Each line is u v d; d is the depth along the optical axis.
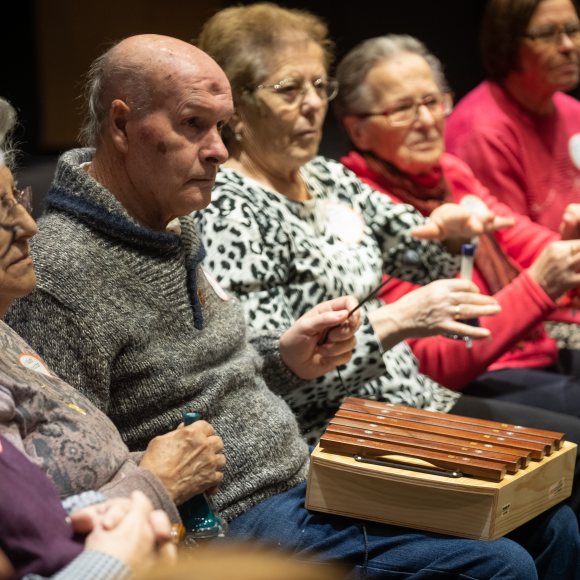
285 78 3.21
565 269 3.62
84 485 2.05
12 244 2.09
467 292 3.16
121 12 8.00
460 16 6.79
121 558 1.71
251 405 2.68
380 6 6.89
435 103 3.85
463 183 4.16
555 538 2.78
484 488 2.38
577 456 3.21
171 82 2.48
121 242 2.47
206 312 2.67
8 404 1.98
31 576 1.68
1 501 1.76
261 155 3.29
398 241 3.63
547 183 4.50
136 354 2.46
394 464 2.47
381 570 2.46
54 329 2.36
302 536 2.52
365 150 3.91
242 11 3.31
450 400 3.51
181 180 2.53
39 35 7.91
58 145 8.08
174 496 2.24
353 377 3.09
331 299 3.18
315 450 2.55
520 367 3.96
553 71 4.34
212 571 1.10
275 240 3.06
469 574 2.39
